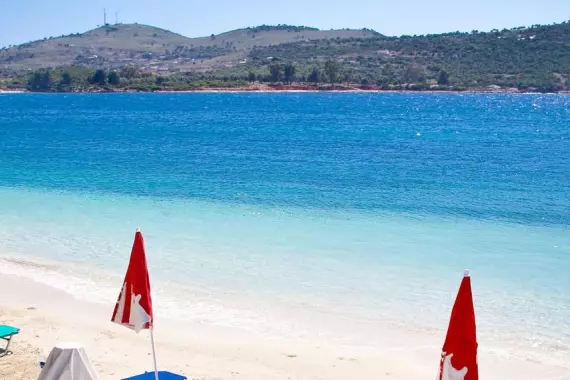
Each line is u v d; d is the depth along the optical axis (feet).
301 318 53.62
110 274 64.90
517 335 50.31
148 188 112.57
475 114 382.22
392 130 260.01
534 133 247.50
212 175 129.39
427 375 43.75
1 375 41.68
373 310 55.11
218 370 43.86
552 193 110.01
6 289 60.49
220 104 497.05
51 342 47.96
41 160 155.74
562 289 59.88
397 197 105.19
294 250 72.13
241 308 55.67
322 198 103.40
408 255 70.38
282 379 42.63
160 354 46.42
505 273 64.49
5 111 411.75
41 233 80.18
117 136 230.07
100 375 42.16
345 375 43.57
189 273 64.23
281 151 177.17
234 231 80.64
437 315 53.98
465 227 83.66
